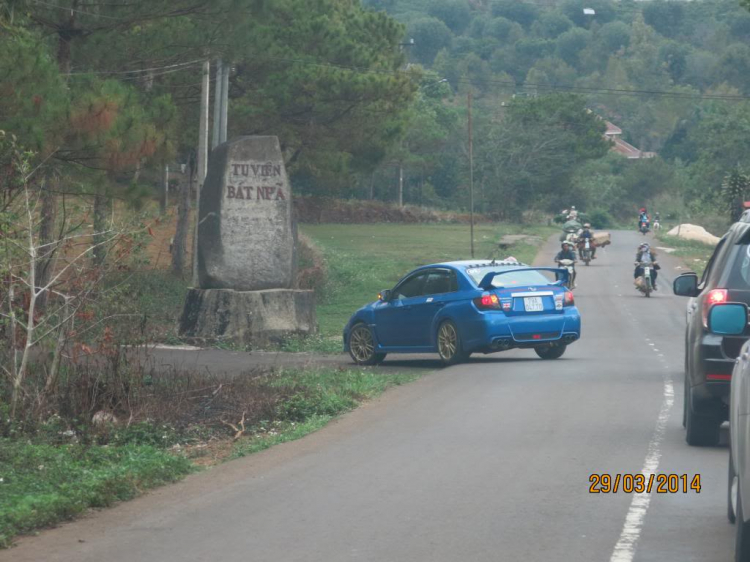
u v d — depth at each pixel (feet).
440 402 54.49
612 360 74.95
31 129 65.41
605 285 173.17
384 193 419.74
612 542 28.19
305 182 325.21
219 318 91.40
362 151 169.89
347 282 170.09
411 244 254.27
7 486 36.17
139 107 76.18
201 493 36.17
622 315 126.31
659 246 271.69
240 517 32.17
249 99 155.63
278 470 39.42
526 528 29.78
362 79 151.12
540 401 53.36
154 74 110.11
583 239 212.84
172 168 245.45
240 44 103.55
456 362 72.28
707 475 36.17
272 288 94.99
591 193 473.26
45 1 89.45
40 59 68.90
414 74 177.47
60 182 73.15
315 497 34.45
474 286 71.56
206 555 27.94
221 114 123.13
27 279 53.06
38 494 35.35
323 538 29.27
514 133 411.34
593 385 59.06
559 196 428.97
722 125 390.63
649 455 39.63
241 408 52.70
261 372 65.41
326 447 43.70
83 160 71.97
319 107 154.61
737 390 25.05
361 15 181.68
